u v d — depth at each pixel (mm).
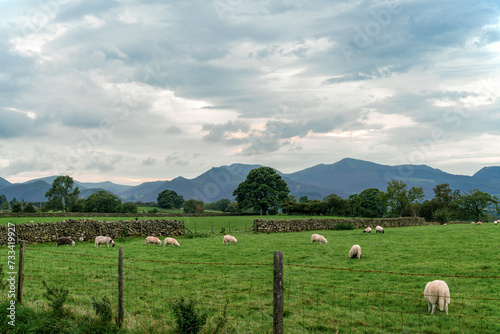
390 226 56656
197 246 29188
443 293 11578
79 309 10242
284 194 99438
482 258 20047
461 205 99812
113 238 36844
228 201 169875
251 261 21141
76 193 130500
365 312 11891
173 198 157750
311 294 13906
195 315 8648
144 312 11430
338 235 38656
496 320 10875
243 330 9875
